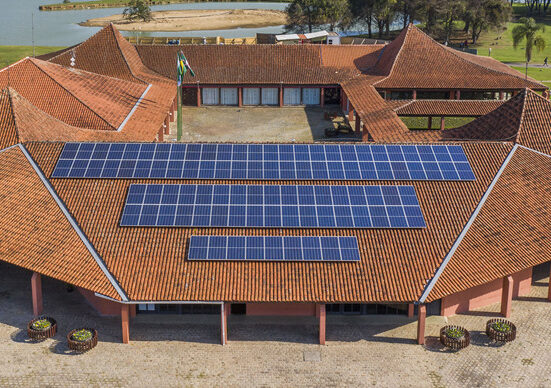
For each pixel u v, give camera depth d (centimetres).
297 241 4766
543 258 4791
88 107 7212
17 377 4212
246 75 9881
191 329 4762
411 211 4991
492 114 6531
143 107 7831
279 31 17362
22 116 5894
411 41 9838
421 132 7019
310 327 4806
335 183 5181
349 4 15312
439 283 4528
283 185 5131
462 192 5203
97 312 4944
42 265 4628
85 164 5322
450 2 14338
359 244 4781
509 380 4253
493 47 14900
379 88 9175
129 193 5062
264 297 4441
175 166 5281
